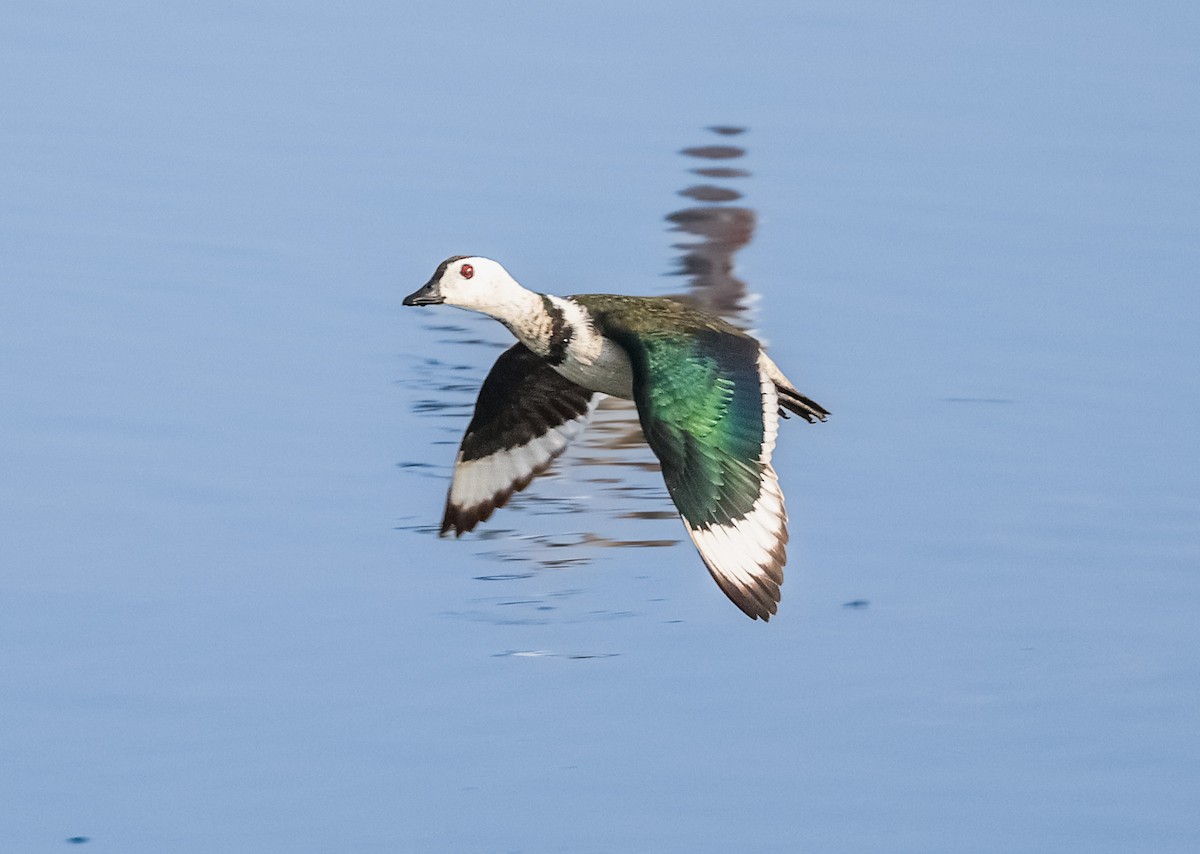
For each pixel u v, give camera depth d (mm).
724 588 8477
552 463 10477
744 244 16906
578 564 11883
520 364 10234
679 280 16188
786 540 8711
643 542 12156
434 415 13672
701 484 8703
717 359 9156
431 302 9766
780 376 9539
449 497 10492
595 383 9820
